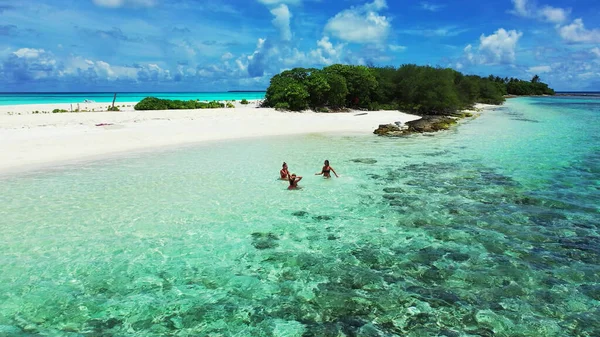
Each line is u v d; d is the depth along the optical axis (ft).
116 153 76.43
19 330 24.40
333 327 24.98
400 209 45.85
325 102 182.09
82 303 27.30
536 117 171.01
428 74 191.42
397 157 75.77
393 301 27.68
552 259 33.60
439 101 176.55
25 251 34.35
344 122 136.26
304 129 119.24
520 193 51.90
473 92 239.91
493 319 25.55
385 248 35.86
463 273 31.32
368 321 25.57
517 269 31.89
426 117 148.36
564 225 40.96
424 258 33.91
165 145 86.17
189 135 98.78
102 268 31.86
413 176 60.95
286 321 25.66
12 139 80.43
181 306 27.17
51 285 29.32
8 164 64.75
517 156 77.05
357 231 39.60
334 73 185.37
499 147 87.92
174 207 45.70
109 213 43.47
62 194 49.80
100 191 51.29
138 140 89.04
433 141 97.14
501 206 46.83
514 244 36.55
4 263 32.24
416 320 25.58
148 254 34.30
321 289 29.32
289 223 41.50
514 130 120.98
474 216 43.57
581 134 110.42
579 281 30.07
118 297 28.07
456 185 55.77
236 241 37.09
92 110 148.56
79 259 33.19
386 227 40.60
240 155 76.33
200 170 63.46
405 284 29.86
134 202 47.19
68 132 90.79
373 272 31.65
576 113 194.29
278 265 32.78
